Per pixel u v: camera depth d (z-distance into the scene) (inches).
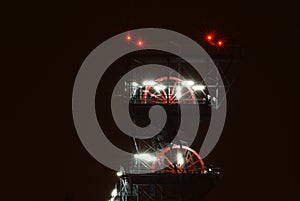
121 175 963.3
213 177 898.7
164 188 932.6
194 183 900.6
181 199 910.4
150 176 909.8
